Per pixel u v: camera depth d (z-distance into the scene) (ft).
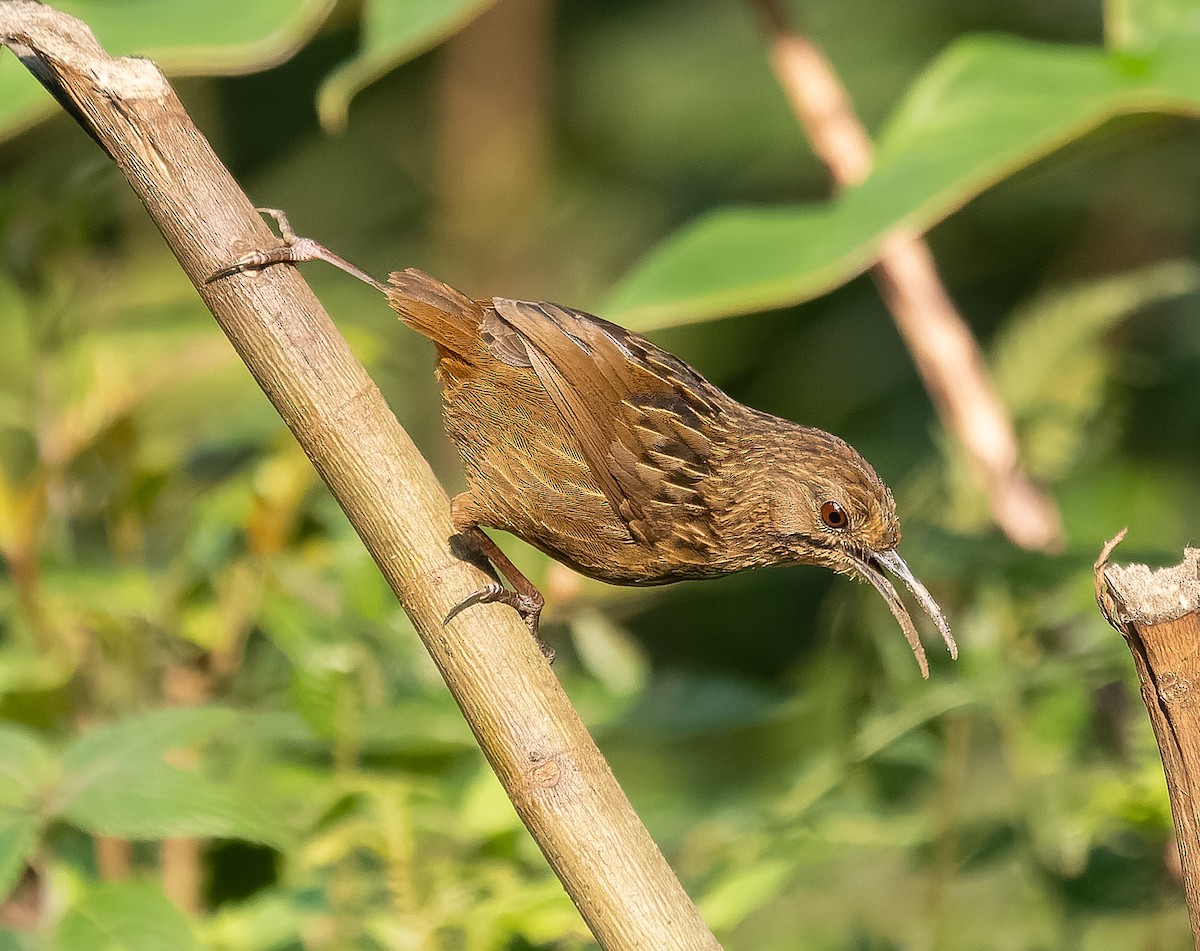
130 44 25.20
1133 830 25.00
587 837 15.85
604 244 61.00
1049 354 28.96
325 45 56.34
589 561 24.80
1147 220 52.49
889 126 24.11
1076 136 22.84
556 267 62.80
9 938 18.33
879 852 29.09
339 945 22.40
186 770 18.86
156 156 16.96
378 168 64.54
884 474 48.75
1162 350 45.09
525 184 62.95
